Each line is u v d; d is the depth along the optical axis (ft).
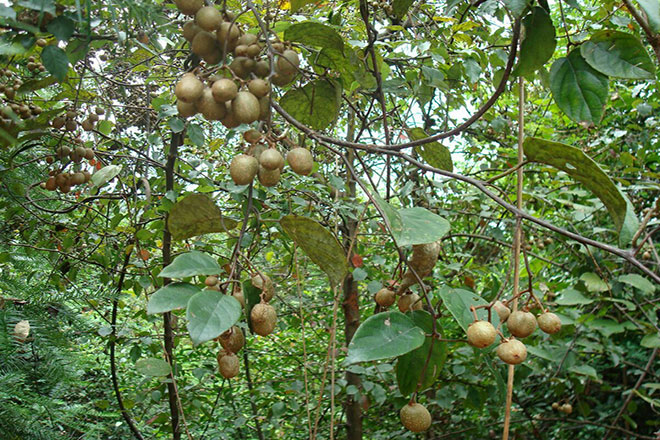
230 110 2.84
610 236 10.41
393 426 9.86
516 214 2.92
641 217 9.34
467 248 10.48
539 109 11.09
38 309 4.90
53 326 4.84
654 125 10.08
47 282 5.27
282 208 6.57
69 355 4.80
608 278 8.63
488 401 9.59
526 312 3.02
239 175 2.68
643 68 3.00
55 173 5.36
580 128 10.97
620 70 3.02
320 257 3.08
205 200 2.87
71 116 5.02
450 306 2.99
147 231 6.37
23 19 3.08
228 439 9.25
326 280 10.68
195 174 6.37
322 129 4.54
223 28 2.99
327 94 4.29
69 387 5.01
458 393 8.00
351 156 7.80
